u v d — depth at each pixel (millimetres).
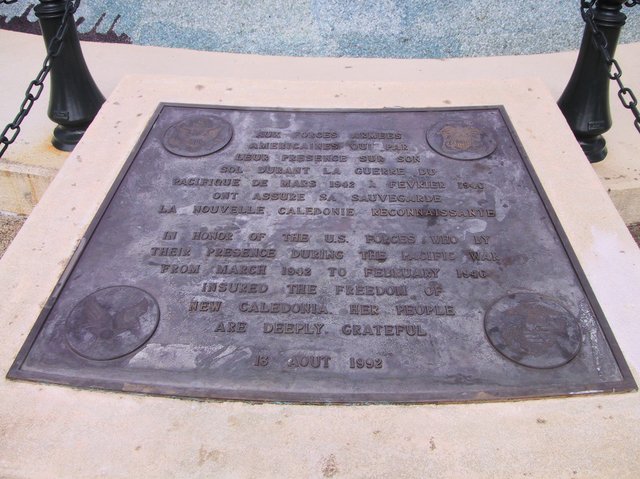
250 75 4070
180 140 2840
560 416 1942
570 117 3367
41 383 2012
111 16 4715
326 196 2600
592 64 3252
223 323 2156
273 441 1889
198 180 2664
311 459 1851
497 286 2268
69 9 3127
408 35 4539
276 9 4703
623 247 2430
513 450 1866
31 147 3480
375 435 1903
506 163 2750
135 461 1841
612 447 1868
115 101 3123
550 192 2650
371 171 2709
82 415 1940
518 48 4469
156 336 2117
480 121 2975
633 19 4613
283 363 2051
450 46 4473
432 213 2531
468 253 2379
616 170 3338
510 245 2408
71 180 2695
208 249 2393
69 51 3301
